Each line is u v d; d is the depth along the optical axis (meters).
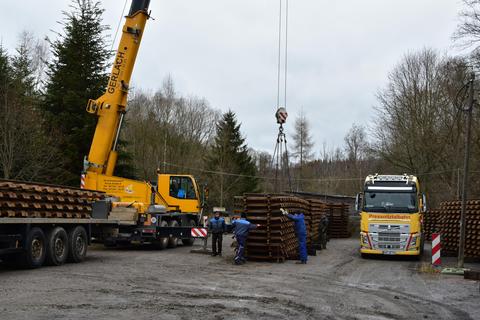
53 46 30.25
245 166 55.78
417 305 9.71
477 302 10.13
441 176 40.16
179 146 54.72
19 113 23.53
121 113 19.33
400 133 41.25
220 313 8.25
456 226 20.61
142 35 19.34
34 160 23.91
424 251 24.20
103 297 9.32
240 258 16.20
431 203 39.97
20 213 12.32
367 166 67.56
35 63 39.78
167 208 23.62
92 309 8.23
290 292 10.68
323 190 71.38
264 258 17.30
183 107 59.28
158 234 20.66
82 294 9.56
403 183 20.33
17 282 10.80
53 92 29.62
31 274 12.16
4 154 22.64
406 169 41.72
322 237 24.73
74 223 15.15
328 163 84.88
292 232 19.44
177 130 56.72
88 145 29.31
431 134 39.62
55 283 10.80
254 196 17.44
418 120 40.22
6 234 12.22
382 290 11.56
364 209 20.17
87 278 11.71
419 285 12.49
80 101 28.92
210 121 62.69
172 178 24.05
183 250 21.31
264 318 8.00
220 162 53.88
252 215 17.55
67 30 30.28
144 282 11.41
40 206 13.19
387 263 18.38
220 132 55.81
